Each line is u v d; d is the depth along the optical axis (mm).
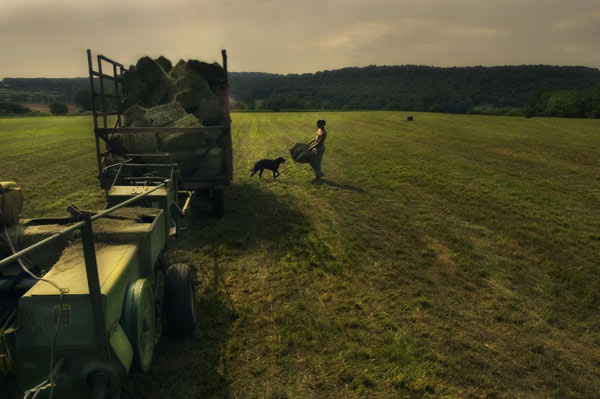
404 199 9477
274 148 18812
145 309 2771
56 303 2143
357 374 3371
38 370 2191
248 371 3387
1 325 2350
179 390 3143
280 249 6141
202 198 8891
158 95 8023
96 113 6680
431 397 3154
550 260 5984
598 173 13078
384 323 4148
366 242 6566
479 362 3602
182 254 5852
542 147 19625
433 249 6328
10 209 2967
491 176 12352
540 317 4418
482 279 5316
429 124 36594
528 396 3221
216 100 7754
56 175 12086
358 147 19000
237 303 4496
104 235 3045
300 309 4406
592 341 4020
